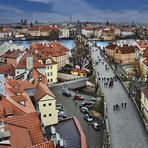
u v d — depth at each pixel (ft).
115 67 590.96
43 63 450.30
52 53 559.79
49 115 255.91
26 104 198.49
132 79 458.50
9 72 410.72
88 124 289.33
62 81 472.85
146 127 263.90
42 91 264.31
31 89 288.30
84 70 503.20
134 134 251.39
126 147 227.81
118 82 448.24
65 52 599.57
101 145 243.40
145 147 228.63
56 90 414.82
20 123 141.59
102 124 283.59
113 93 382.83
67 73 499.51
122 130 258.98
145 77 457.68
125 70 552.41
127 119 285.43
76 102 361.51
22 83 292.20
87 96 392.27
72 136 177.58
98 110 325.21
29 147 118.11
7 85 239.71
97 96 377.50
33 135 139.54
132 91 379.96
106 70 546.67
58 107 330.34
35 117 147.13
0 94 174.60
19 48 648.38
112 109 315.78
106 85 427.33
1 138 117.29
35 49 585.22
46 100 255.91
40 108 254.47
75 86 435.12
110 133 252.21
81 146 164.86
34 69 400.26
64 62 585.63
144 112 291.38
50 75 458.09
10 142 119.75
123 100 350.43
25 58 426.10
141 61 542.16
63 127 195.00
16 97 195.52
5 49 610.65
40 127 144.77
